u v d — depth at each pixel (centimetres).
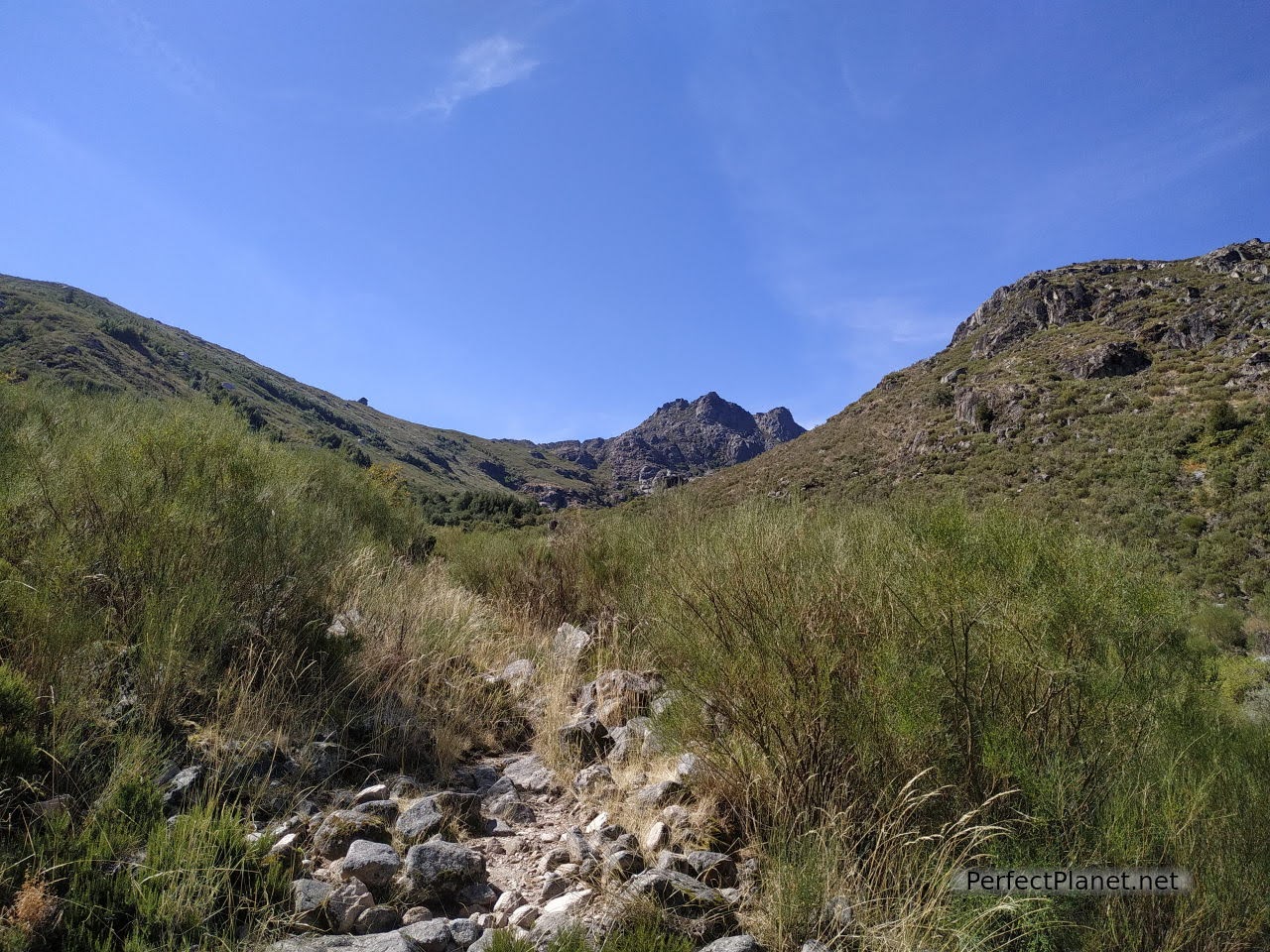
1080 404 4822
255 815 290
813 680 295
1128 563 296
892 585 314
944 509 341
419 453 16988
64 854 224
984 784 263
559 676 526
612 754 404
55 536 360
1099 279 8000
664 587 418
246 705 343
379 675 442
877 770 279
